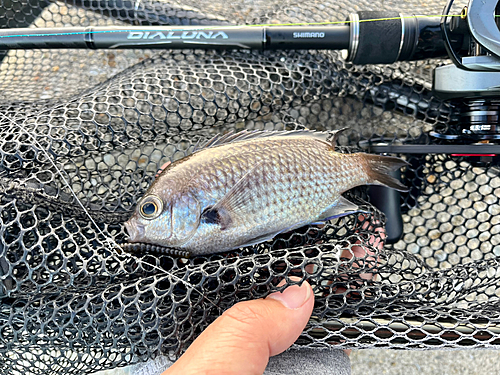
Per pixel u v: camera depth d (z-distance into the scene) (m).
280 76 0.22
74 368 0.18
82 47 0.21
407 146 0.20
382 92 0.24
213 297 0.17
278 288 0.16
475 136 0.20
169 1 0.24
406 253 0.20
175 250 0.17
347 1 0.24
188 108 0.21
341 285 0.18
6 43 0.20
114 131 0.20
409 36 0.20
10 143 0.18
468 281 0.22
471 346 0.17
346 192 0.20
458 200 0.23
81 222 0.18
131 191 0.20
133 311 0.17
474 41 0.18
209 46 0.21
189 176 0.17
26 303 0.17
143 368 0.20
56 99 0.23
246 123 0.24
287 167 0.17
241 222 0.17
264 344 0.16
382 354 0.29
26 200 0.16
